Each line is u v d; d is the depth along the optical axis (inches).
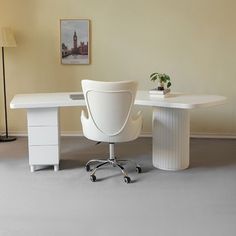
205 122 207.9
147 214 108.5
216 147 185.3
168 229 99.3
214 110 206.5
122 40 204.2
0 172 146.3
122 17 202.1
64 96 155.1
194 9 199.5
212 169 148.9
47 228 100.2
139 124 138.7
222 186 130.3
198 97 144.3
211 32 200.7
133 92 128.0
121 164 154.5
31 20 202.4
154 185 131.4
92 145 188.2
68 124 212.5
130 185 131.6
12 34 194.1
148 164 155.7
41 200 118.7
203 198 119.9
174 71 205.6
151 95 146.6
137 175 141.9
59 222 103.7
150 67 206.1
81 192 125.4
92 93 127.9
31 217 106.7
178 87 206.8
